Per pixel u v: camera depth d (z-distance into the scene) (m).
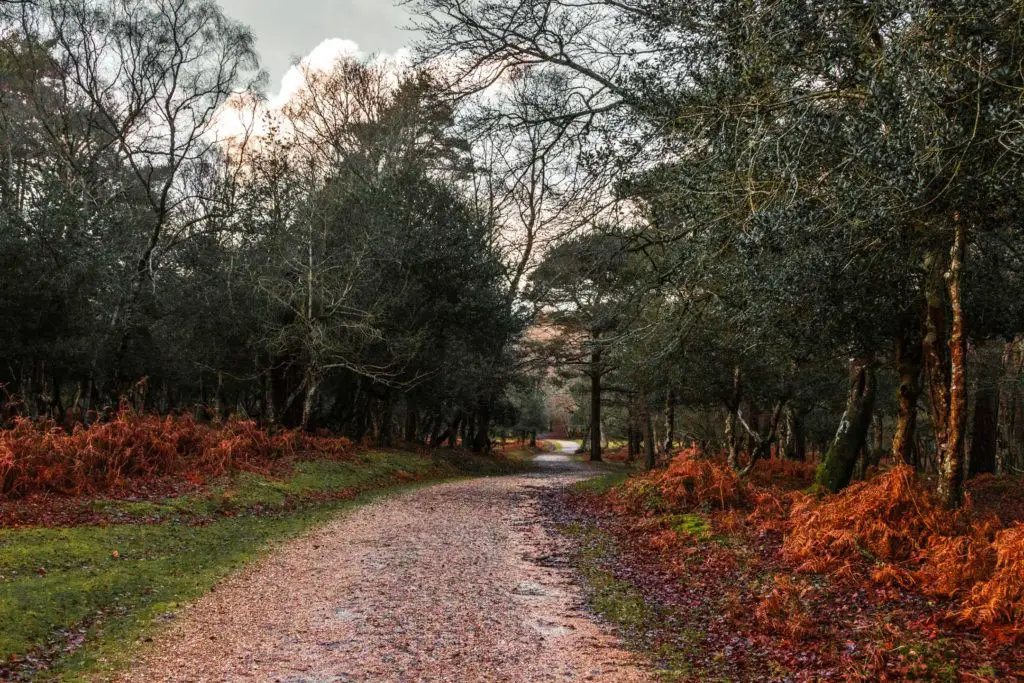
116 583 8.85
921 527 10.17
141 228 27.70
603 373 44.47
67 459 14.48
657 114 7.18
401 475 26.12
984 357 24.59
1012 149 5.08
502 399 45.44
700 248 8.76
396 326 29.47
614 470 43.47
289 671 6.28
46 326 23.47
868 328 13.61
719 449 40.03
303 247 27.98
